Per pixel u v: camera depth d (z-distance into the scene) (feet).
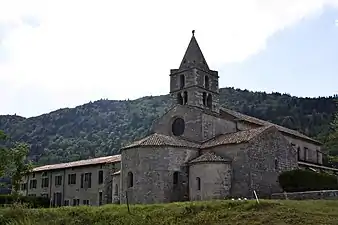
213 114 163.02
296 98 486.79
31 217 104.83
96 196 201.57
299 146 206.59
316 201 105.40
